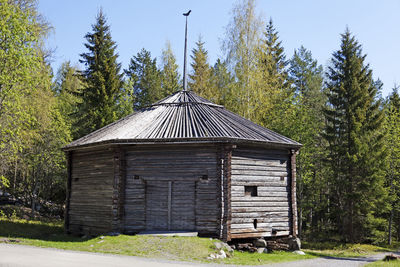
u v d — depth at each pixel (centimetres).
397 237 3656
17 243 1495
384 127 3384
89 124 3297
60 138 2814
